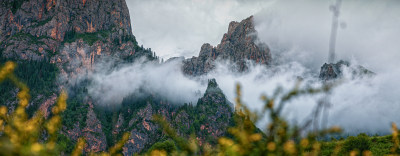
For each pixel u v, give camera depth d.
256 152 4.30
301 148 4.03
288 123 4.18
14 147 3.69
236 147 4.43
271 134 4.34
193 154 5.13
